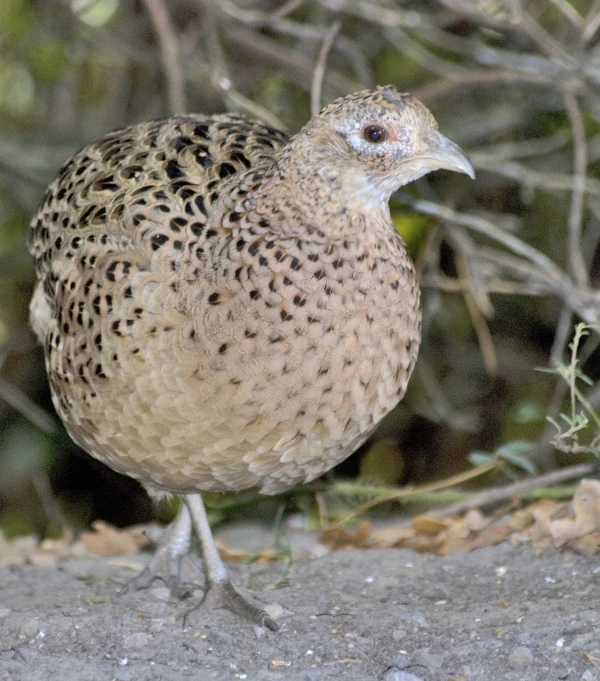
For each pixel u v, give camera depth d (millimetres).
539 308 16109
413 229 12922
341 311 7504
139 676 7250
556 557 9000
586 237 15047
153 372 7652
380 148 7539
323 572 9352
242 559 10102
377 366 7754
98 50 15023
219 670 7438
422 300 15320
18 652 7625
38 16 15250
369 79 13852
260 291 7445
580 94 12758
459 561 9320
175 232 7773
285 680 7125
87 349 8008
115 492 16766
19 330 15984
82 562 10250
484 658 7309
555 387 15891
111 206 8180
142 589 9156
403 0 14695
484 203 15883
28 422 15672
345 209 7543
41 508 16844
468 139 15047
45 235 9164
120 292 7754
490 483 15633
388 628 7938
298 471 8172
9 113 16141
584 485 9109
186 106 14125
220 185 7965
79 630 8078
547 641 7387
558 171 15469
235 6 14203
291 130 15391
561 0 12680
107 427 8141
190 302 7539
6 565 10352
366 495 11977
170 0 14195
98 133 16266
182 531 9352
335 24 11430
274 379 7523
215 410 7617
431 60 14000
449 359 16219
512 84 13531
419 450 16469
